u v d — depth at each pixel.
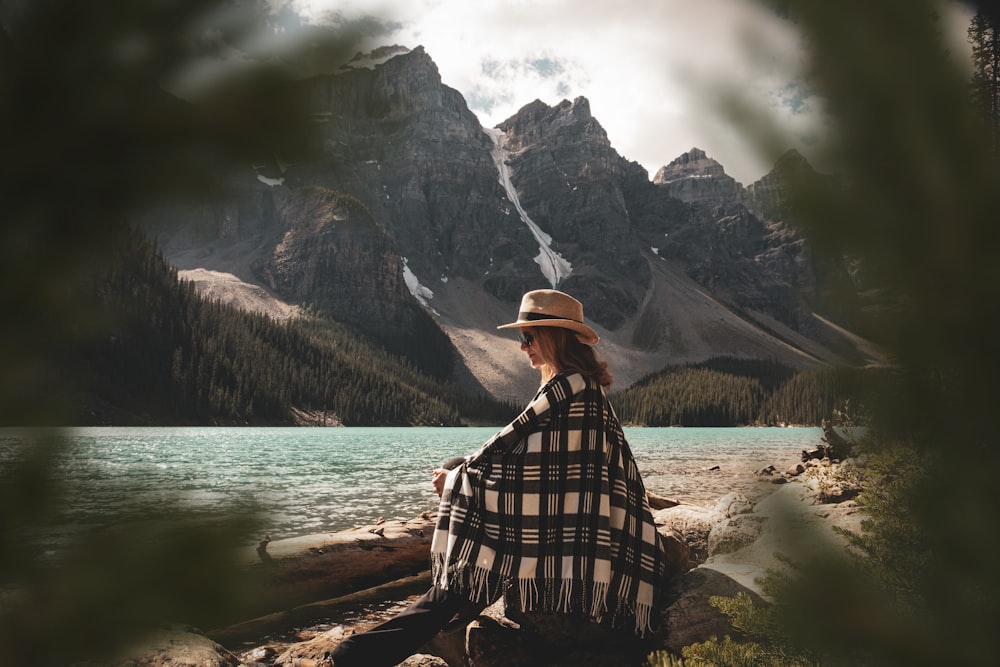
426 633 3.62
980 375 0.83
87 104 0.74
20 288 0.76
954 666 0.95
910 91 0.78
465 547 3.63
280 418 124.50
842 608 1.03
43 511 0.78
